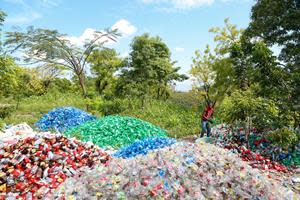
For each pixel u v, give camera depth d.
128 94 25.61
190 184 4.87
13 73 14.78
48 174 6.76
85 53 26.91
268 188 5.25
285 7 19.67
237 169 5.58
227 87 22.47
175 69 35.06
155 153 5.95
